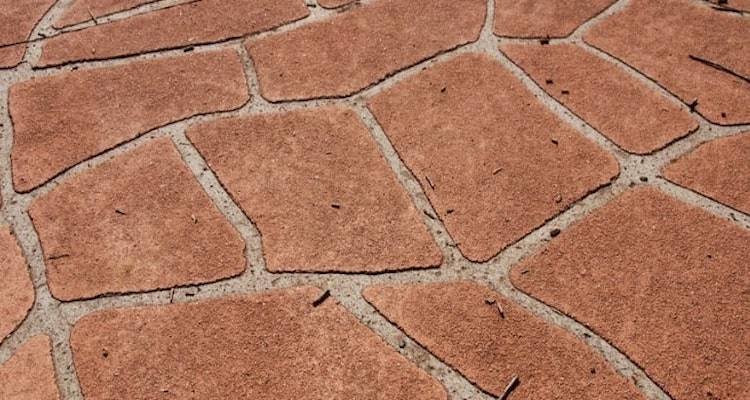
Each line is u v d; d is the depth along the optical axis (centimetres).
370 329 195
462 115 250
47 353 192
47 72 270
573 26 282
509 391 183
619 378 184
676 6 290
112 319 199
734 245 211
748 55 267
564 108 251
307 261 211
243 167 235
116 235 218
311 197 226
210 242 215
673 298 199
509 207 223
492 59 270
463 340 192
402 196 226
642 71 263
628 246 212
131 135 246
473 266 209
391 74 265
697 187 227
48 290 205
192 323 197
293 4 296
